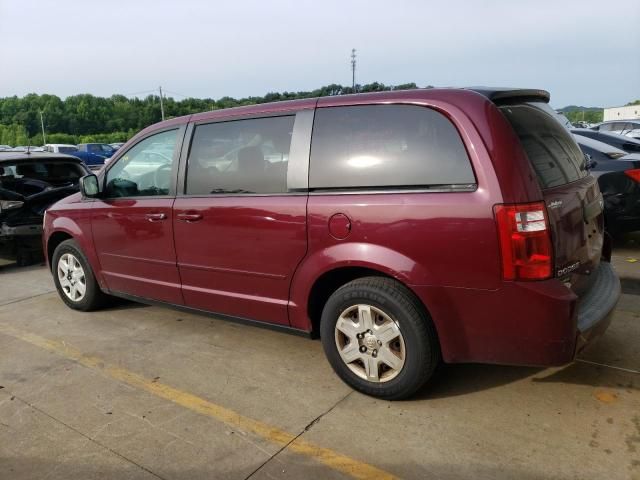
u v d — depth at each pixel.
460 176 2.91
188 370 3.86
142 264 4.45
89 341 4.48
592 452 2.73
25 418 3.28
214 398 3.45
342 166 3.29
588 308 3.08
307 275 3.42
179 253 4.13
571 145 3.53
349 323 3.32
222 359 4.02
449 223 2.89
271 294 3.67
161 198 4.22
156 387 3.62
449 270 2.93
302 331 3.60
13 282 6.58
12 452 2.95
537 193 2.81
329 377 3.67
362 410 3.22
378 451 2.83
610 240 3.81
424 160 3.02
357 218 3.16
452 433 2.95
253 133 3.71
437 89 3.14
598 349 3.87
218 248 3.86
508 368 3.64
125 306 5.36
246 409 3.30
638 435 2.85
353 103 3.32
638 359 3.70
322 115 3.42
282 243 3.51
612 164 6.27
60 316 5.16
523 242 2.76
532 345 2.85
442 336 3.04
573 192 3.15
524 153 2.88
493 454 2.75
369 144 3.21
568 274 3.01
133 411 3.32
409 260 3.02
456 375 3.57
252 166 3.69
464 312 2.95
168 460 2.83
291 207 3.43
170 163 4.20
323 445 2.90
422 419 3.09
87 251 4.95
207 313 4.13
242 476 2.68
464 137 2.91
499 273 2.82
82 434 3.09
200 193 3.99
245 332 4.54
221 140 3.89
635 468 2.60
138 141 4.50
